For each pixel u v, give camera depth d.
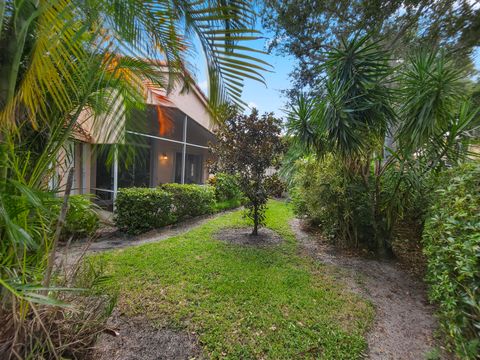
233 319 2.22
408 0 4.80
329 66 3.63
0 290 1.15
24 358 1.10
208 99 1.61
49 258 1.33
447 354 1.94
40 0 1.04
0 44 1.15
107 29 1.38
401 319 2.43
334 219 4.65
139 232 5.01
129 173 6.95
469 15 4.95
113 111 2.20
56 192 1.56
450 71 3.10
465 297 1.68
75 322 1.39
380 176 4.02
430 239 2.37
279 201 10.30
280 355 1.84
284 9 5.66
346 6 5.48
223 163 5.01
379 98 3.38
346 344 1.99
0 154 1.18
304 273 3.29
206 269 3.23
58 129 1.54
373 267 3.71
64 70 1.18
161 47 1.69
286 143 4.93
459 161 2.88
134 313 2.24
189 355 1.80
